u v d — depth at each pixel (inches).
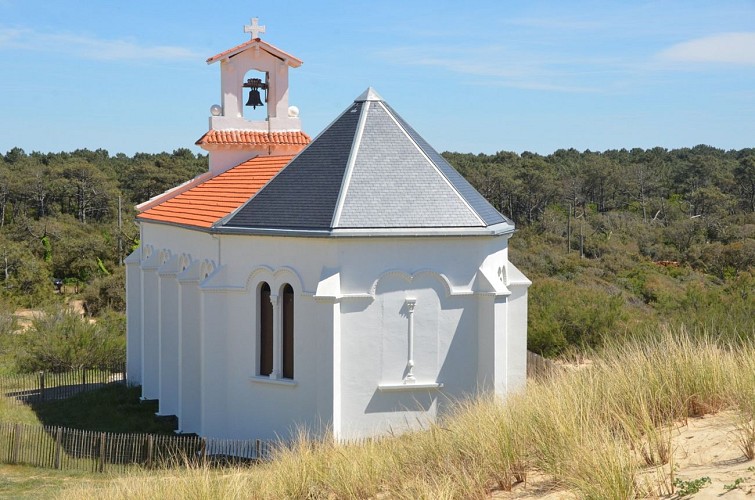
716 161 5669.3
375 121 957.8
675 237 3796.8
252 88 1311.5
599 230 4035.4
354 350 858.1
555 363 1098.1
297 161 951.6
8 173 4475.9
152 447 876.6
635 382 507.5
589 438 427.2
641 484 369.4
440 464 472.7
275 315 896.9
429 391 877.8
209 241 977.5
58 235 3474.4
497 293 877.2
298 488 539.8
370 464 524.7
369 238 852.6
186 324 992.2
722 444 414.9
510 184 4562.0
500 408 540.7
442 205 893.2
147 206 1280.8
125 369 1450.5
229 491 562.3
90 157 6422.2
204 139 1266.0
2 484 831.1
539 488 416.2
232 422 933.8
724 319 1090.7
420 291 872.9
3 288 2632.9
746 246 3280.0
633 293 2608.3
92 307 2501.2
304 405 874.8
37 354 1539.1
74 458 899.4
